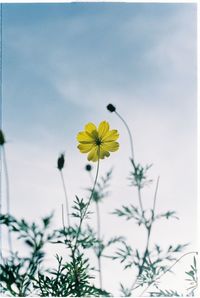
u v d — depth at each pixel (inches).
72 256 23.1
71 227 23.9
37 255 22.9
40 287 22.5
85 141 22.6
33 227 23.5
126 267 24.6
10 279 22.2
